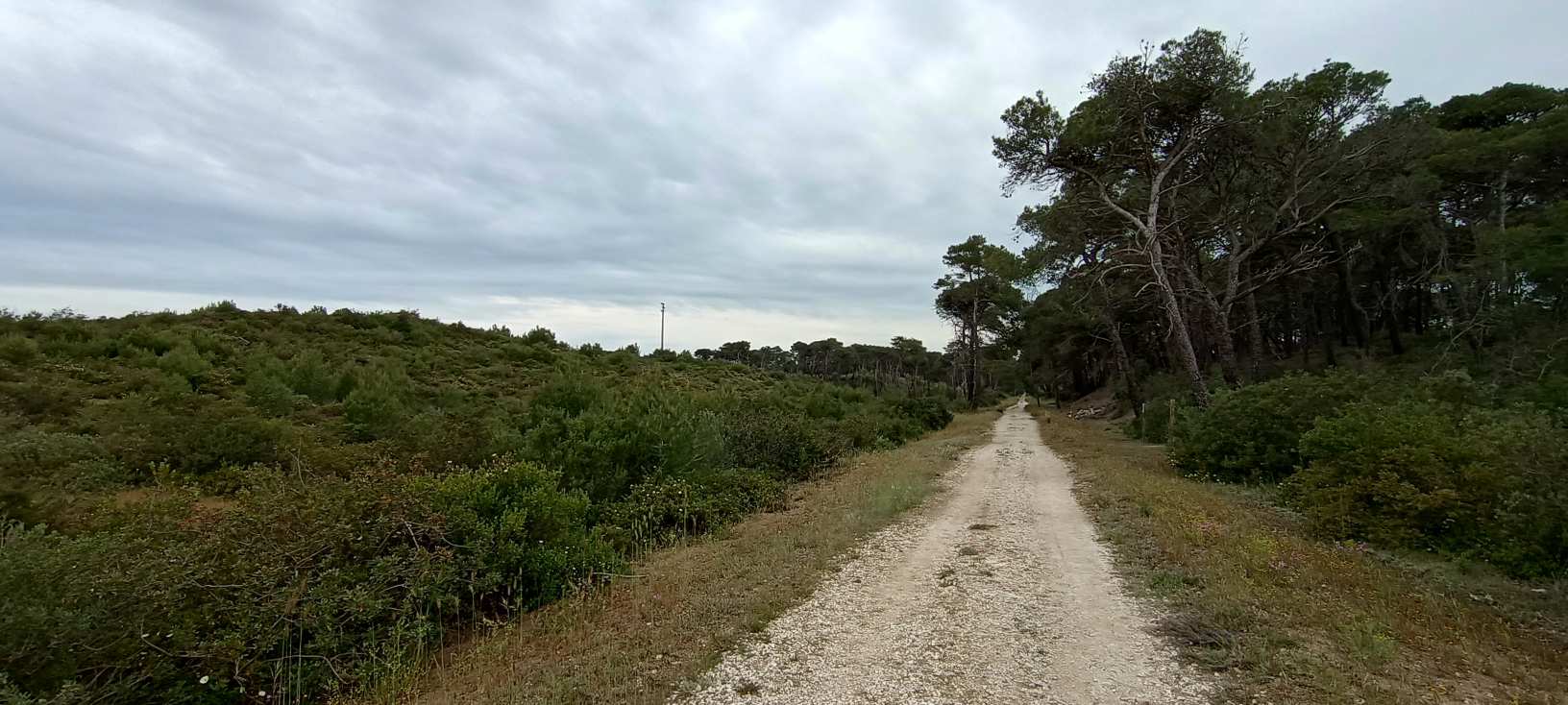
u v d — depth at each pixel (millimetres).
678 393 18859
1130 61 19031
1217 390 16203
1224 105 18719
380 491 6465
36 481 8242
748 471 14109
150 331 21969
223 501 9320
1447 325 22953
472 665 5254
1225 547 7340
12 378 15281
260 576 5191
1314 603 5523
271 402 16812
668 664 4898
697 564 7879
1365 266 32188
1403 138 19203
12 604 3945
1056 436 26516
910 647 5113
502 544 6793
